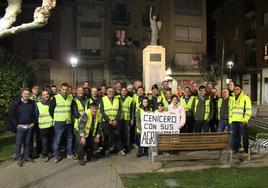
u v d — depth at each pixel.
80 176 8.26
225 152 10.59
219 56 46.47
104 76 46.88
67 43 45.75
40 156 10.50
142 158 10.12
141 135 9.59
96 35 46.75
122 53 47.62
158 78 17.62
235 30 45.66
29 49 44.41
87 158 9.99
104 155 10.62
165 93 11.44
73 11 45.88
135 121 11.39
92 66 46.66
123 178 7.96
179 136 8.50
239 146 11.06
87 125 9.66
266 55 38.25
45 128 9.95
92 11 46.56
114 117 10.60
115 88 12.12
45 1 8.28
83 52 46.31
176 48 46.94
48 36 45.03
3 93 15.99
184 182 7.55
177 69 45.66
